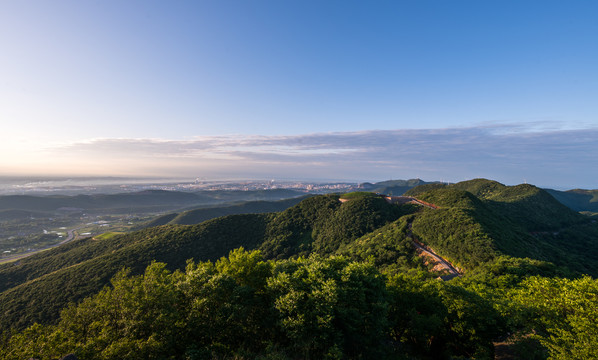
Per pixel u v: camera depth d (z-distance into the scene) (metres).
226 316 17.08
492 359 19.48
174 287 18.95
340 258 22.33
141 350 13.93
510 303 20.02
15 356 14.26
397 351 20.30
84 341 15.80
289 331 15.91
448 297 21.78
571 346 15.08
